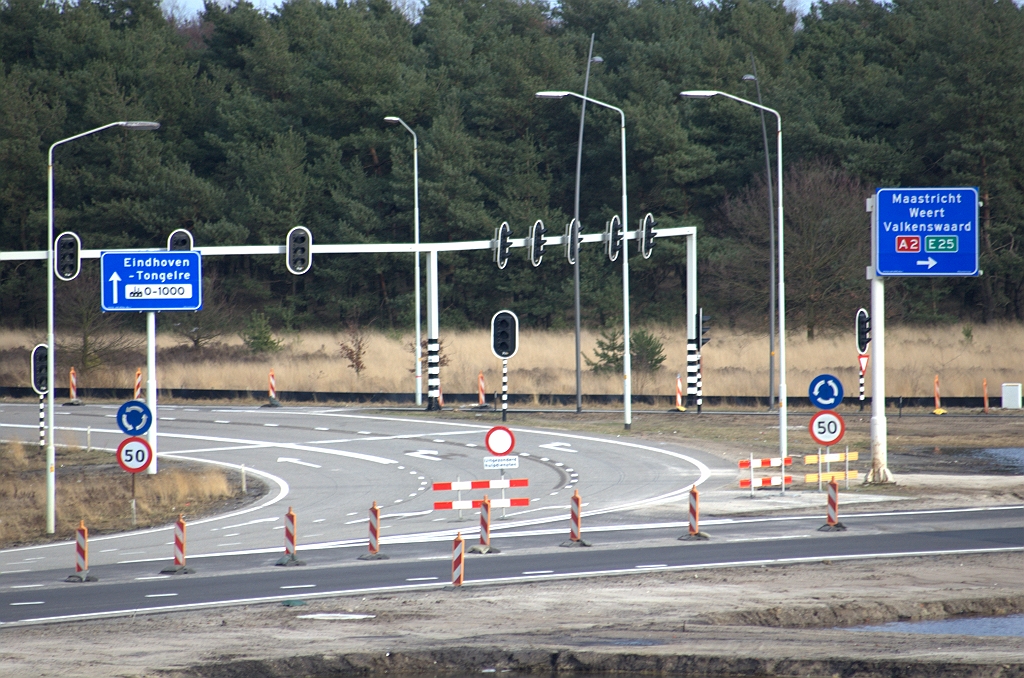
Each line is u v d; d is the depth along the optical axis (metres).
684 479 110.00
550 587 60.81
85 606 59.03
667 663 45.66
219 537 85.38
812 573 63.28
